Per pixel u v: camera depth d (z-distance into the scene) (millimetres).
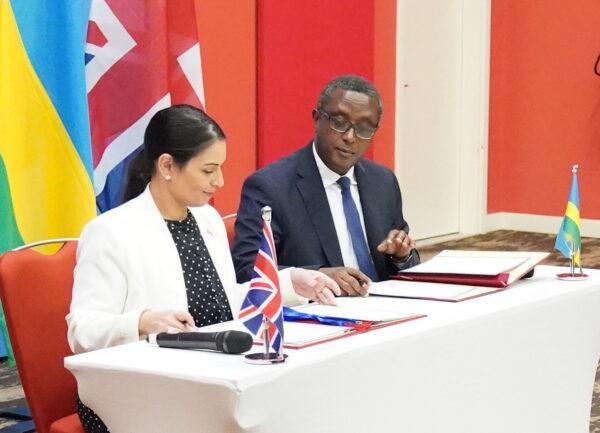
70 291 2744
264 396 1908
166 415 1984
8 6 4172
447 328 2414
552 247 8086
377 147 7535
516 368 2695
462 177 8695
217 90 6129
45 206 4266
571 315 2916
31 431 3885
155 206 2688
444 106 8375
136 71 4516
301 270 2818
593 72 8508
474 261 3123
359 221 3352
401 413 2295
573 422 3008
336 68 6773
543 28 8727
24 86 4207
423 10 7953
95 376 2066
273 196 3256
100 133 4473
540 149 8859
